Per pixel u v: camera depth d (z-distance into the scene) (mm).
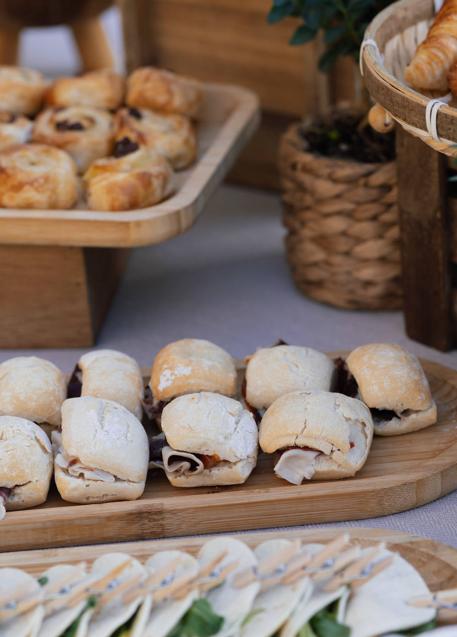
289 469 1241
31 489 1229
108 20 3266
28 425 1254
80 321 1491
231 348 1492
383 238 1492
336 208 1486
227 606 1103
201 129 1691
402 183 1428
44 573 1155
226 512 1229
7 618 1104
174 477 1241
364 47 1302
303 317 1537
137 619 1098
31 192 1456
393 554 1140
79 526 1222
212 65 1820
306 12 1485
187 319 1547
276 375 1293
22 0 2170
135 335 1523
